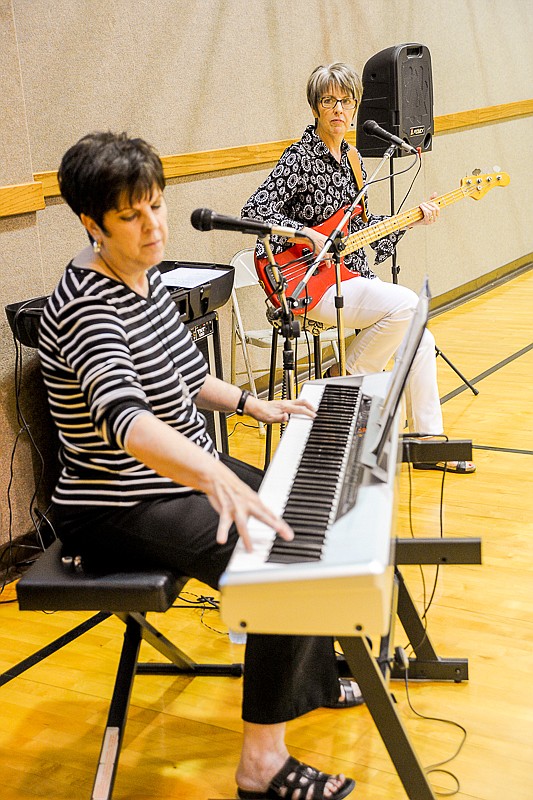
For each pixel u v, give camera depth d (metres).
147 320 1.81
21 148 2.90
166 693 2.29
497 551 2.91
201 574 1.77
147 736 2.12
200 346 3.26
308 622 1.31
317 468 1.66
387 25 5.48
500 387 4.56
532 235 7.61
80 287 1.71
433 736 2.04
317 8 4.85
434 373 3.61
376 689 1.62
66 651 2.53
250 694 1.76
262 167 4.63
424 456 2.07
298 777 1.81
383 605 1.28
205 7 4.14
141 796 1.92
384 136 3.25
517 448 3.78
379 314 3.57
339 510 1.50
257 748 1.80
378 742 2.04
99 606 1.74
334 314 3.58
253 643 1.74
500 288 6.85
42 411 3.07
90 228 1.72
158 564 1.80
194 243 4.28
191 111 4.15
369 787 1.89
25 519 3.05
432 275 6.27
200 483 1.45
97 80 3.66
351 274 3.64
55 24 3.45
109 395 1.57
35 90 3.41
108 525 1.80
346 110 3.48
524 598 2.62
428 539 1.88
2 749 2.11
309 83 3.49
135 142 1.67
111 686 2.35
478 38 6.49
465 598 2.64
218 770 2.00
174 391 1.83
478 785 1.88
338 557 1.33
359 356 3.70
